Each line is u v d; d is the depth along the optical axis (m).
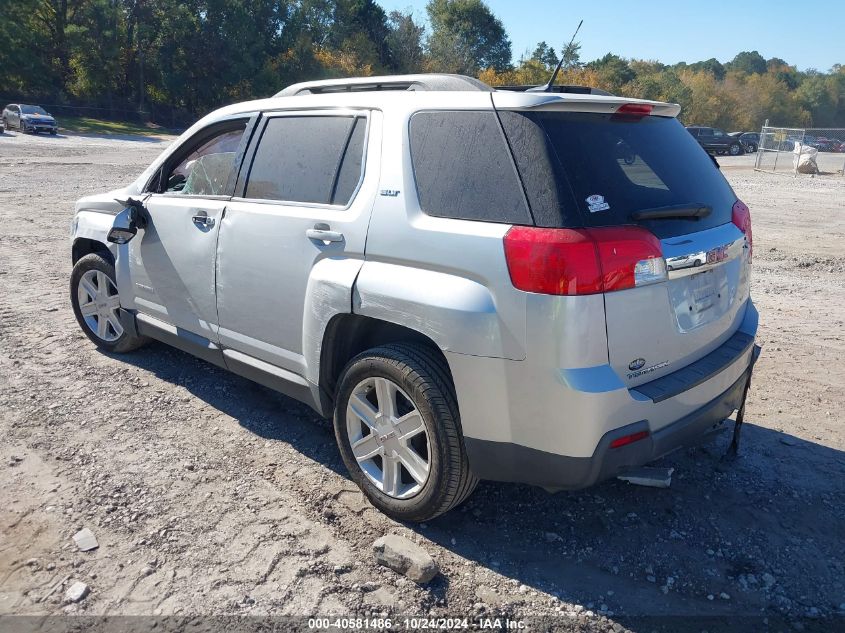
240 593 2.88
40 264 8.62
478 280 2.87
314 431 4.33
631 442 2.83
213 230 4.16
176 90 60.28
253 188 4.01
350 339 3.56
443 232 2.99
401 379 3.13
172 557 3.09
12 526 3.28
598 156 2.92
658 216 2.91
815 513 3.53
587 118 3.02
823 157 42.28
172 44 59.03
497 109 2.99
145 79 61.84
